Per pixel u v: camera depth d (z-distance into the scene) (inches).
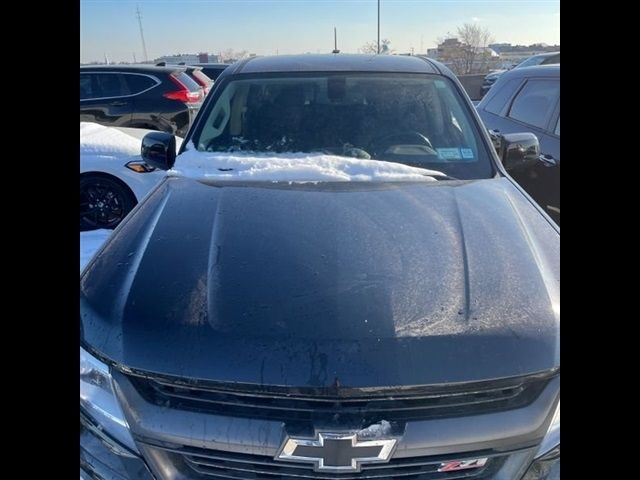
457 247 85.1
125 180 215.3
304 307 71.8
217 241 86.4
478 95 863.7
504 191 108.7
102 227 217.0
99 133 233.0
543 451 67.6
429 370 65.6
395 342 67.2
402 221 92.5
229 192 104.4
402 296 73.7
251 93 134.4
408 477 65.7
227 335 68.4
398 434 64.1
